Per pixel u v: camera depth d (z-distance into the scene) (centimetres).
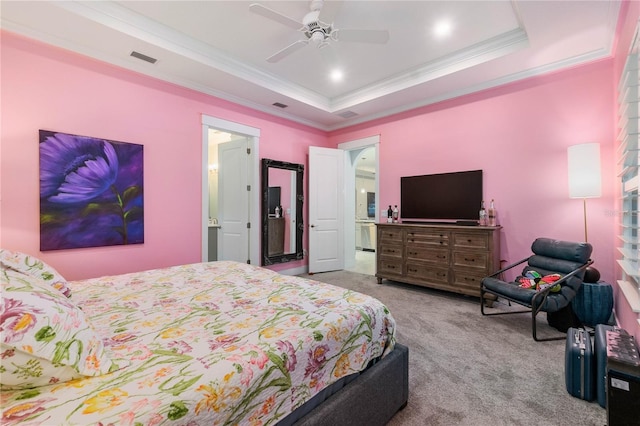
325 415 115
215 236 533
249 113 439
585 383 169
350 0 243
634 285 207
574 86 313
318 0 229
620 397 133
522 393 177
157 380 86
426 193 425
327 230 527
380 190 491
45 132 264
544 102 332
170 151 350
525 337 253
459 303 345
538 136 336
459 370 202
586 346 174
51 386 83
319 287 187
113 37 267
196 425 79
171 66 322
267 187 460
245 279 206
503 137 362
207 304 154
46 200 265
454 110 404
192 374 90
